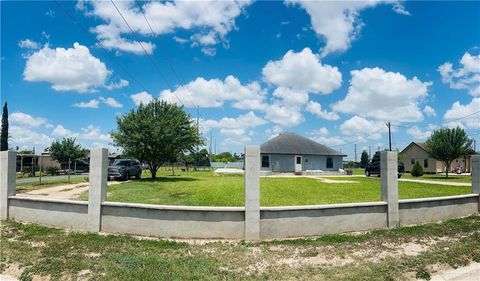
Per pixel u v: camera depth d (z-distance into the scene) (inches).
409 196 729.0
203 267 283.4
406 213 441.1
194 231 369.7
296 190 851.4
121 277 262.7
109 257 306.0
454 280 269.0
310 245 347.9
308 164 1914.4
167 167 3063.5
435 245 351.9
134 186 909.8
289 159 1889.8
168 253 321.1
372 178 1460.4
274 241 359.6
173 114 1253.7
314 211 385.4
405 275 275.3
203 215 369.7
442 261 305.0
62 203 420.8
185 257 308.3
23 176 1487.5
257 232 366.3
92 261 296.7
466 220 471.8
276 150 1878.7
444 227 425.7
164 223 374.0
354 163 3690.9
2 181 467.5
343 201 622.5
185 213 371.2
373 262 301.6
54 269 281.0
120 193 726.5
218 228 369.7
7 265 295.9
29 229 409.4
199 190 809.5
